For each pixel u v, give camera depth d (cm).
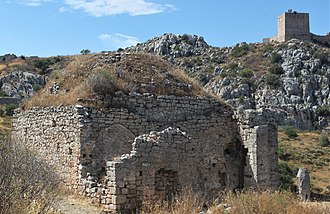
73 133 2159
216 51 14850
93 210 1792
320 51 12812
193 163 2083
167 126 2352
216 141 2464
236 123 2522
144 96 2361
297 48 13050
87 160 2111
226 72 12525
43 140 2408
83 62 2712
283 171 4834
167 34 16212
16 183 1280
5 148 1473
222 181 2397
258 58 13400
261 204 1633
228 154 2488
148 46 15988
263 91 11075
